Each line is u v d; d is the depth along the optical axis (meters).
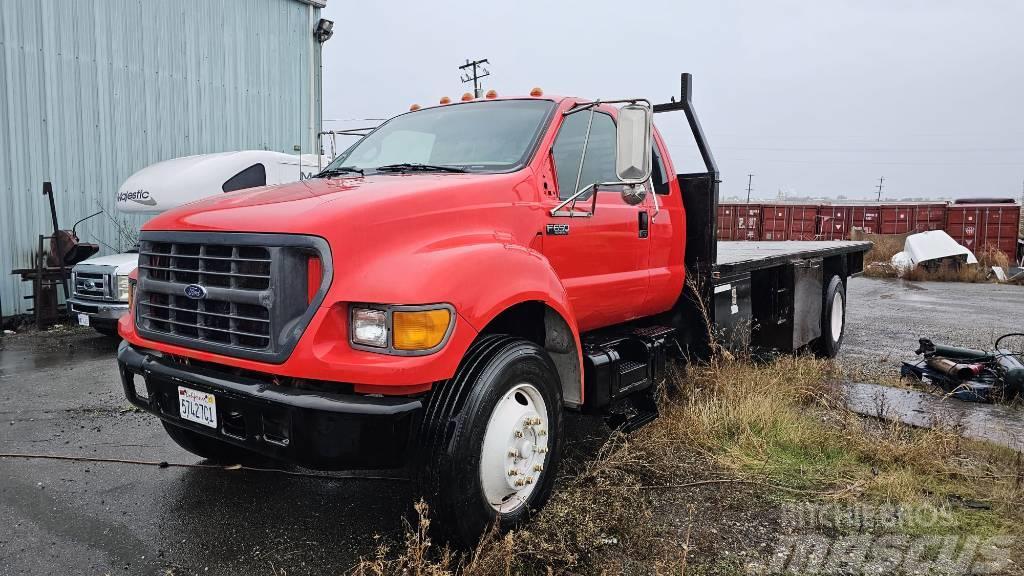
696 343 5.26
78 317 8.16
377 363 2.55
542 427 3.14
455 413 2.76
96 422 4.99
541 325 3.54
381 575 2.70
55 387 6.05
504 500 3.06
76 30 10.23
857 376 6.20
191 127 11.77
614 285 4.12
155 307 3.15
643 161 3.40
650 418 4.31
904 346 8.24
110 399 5.64
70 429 4.82
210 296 2.83
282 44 13.25
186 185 8.46
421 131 4.22
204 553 3.02
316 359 2.57
